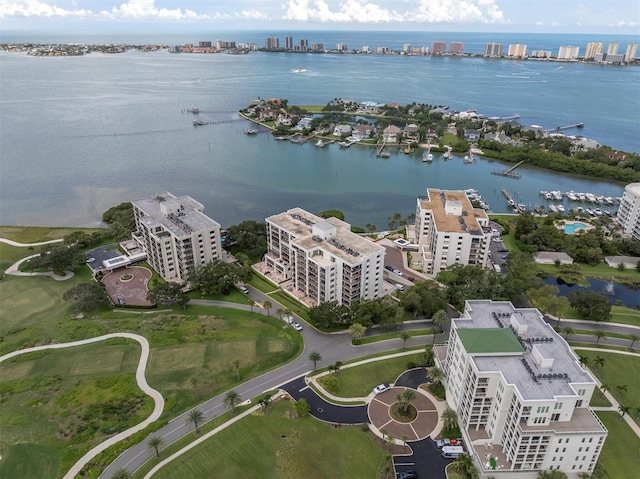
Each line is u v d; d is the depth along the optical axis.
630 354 188.12
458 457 137.88
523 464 131.12
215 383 171.75
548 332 155.12
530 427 127.00
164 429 151.62
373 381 172.50
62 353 187.88
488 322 161.75
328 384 168.12
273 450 143.62
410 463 139.00
